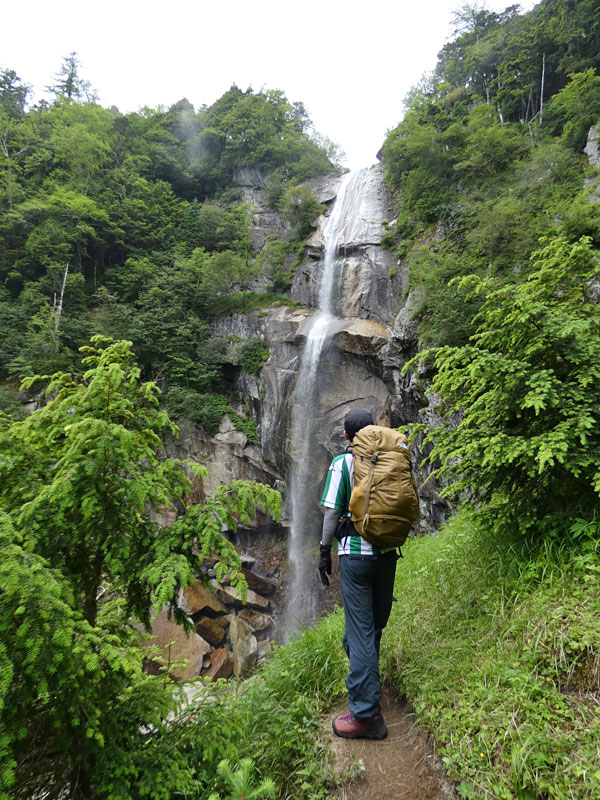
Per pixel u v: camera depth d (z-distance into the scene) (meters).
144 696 2.00
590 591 2.37
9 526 1.60
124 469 2.09
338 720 2.36
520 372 2.94
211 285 25.17
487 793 1.69
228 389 23.61
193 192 39.94
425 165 23.59
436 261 16.17
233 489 2.39
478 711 2.08
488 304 3.38
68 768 1.77
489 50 32.81
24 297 23.03
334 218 29.14
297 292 26.80
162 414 2.47
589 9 25.88
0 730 1.40
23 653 1.50
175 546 2.12
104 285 28.23
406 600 3.65
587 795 1.51
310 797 1.97
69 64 44.06
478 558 3.42
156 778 1.71
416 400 14.73
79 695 1.60
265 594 16.97
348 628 2.34
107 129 35.22
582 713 1.84
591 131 17.81
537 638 2.26
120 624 2.38
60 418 2.24
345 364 19.50
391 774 2.02
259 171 39.41
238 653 13.16
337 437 18.70
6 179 26.91
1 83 38.09
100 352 2.50
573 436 2.60
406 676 2.70
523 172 18.88
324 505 2.43
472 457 3.20
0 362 20.23
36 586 1.49
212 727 2.02
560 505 2.97
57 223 25.86
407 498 2.22
